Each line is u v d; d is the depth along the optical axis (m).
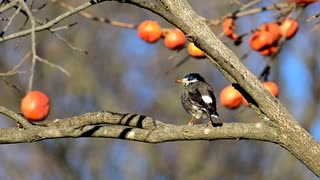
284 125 6.00
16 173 19.27
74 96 19.41
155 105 20.23
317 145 5.96
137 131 6.38
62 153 19.89
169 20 5.74
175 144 20.67
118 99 20.12
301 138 5.98
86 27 19.20
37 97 6.84
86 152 20.14
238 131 6.08
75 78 19.27
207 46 5.79
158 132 6.32
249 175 19.77
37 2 15.46
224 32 8.93
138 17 18.91
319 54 17.77
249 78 6.15
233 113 16.81
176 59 18.83
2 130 6.58
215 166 20.25
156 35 8.93
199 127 6.20
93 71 19.78
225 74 6.16
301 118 18.11
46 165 19.61
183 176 20.31
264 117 6.08
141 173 20.31
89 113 6.74
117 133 6.41
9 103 16.84
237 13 9.00
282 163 19.00
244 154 20.14
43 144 19.77
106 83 20.05
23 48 16.53
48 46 18.36
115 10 19.08
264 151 19.86
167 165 20.48
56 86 19.06
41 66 18.31
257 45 8.76
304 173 18.56
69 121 6.80
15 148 19.56
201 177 20.22
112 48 19.97
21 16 15.75
